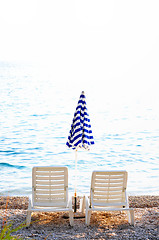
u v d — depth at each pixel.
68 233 4.45
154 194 7.37
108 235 4.32
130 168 9.65
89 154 11.24
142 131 15.49
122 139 13.77
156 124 17.30
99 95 29.55
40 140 13.40
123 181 4.95
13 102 24.59
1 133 14.74
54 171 5.14
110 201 4.98
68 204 4.88
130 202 6.28
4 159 10.51
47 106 23.09
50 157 10.83
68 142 5.18
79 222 4.97
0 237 3.58
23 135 14.35
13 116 19.27
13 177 8.63
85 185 7.98
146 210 5.53
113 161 10.39
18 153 11.30
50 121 17.89
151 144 12.87
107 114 20.59
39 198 5.18
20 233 4.39
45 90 31.48
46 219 5.09
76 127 4.99
